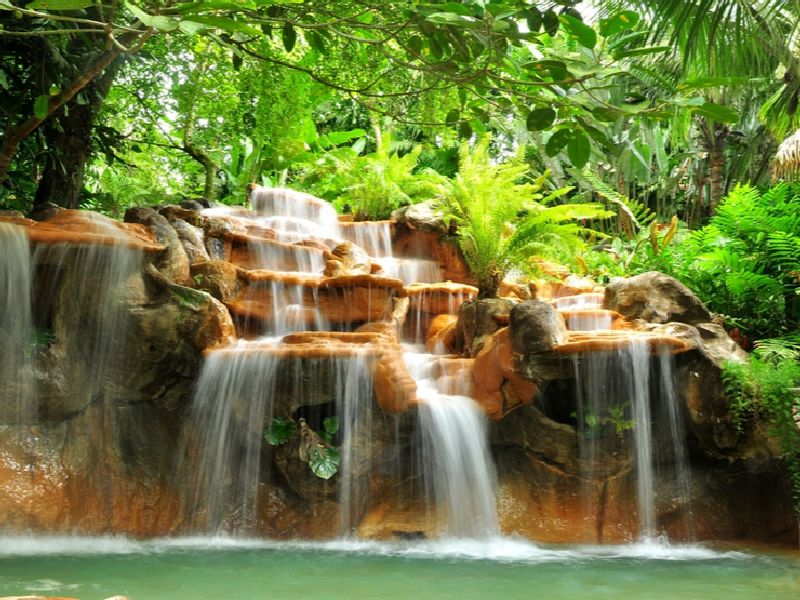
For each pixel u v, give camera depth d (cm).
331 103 2302
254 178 1861
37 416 805
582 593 587
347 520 828
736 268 1197
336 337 859
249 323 952
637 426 845
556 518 857
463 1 378
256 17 416
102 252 841
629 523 858
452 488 828
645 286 969
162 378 852
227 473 838
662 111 347
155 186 1978
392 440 832
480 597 566
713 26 1289
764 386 848
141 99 1427
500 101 418
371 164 1454
